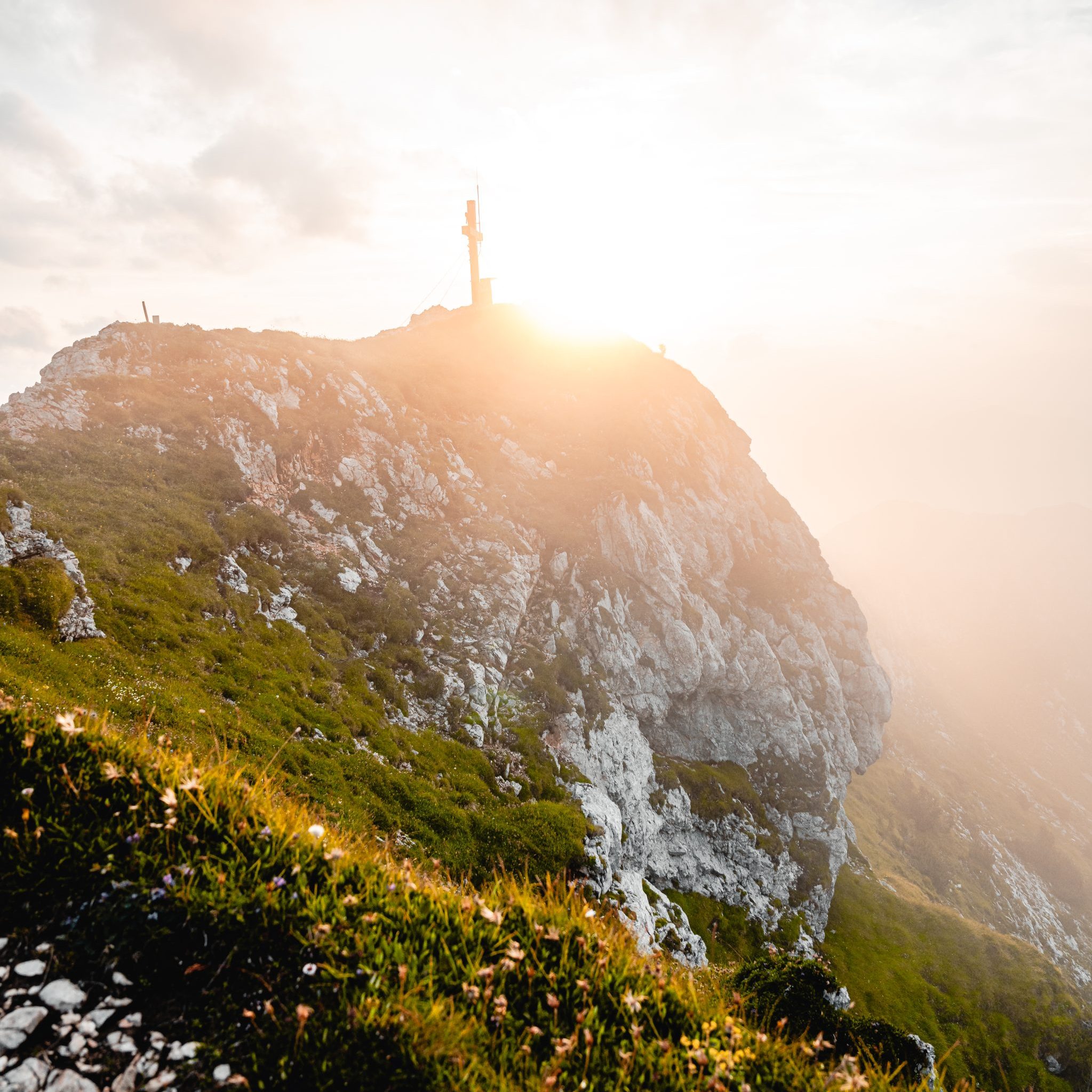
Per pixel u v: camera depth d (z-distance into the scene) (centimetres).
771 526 9294
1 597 2300
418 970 493
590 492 7288
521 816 3394
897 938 7006
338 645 4138
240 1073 418
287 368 6194
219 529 4250
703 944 4622
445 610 5238
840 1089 475
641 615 6669
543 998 509
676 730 6981
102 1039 429
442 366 8362
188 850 538
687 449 8906
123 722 2117
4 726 595
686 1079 452
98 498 3741
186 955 483
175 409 5012
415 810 3003
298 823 627
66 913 498
